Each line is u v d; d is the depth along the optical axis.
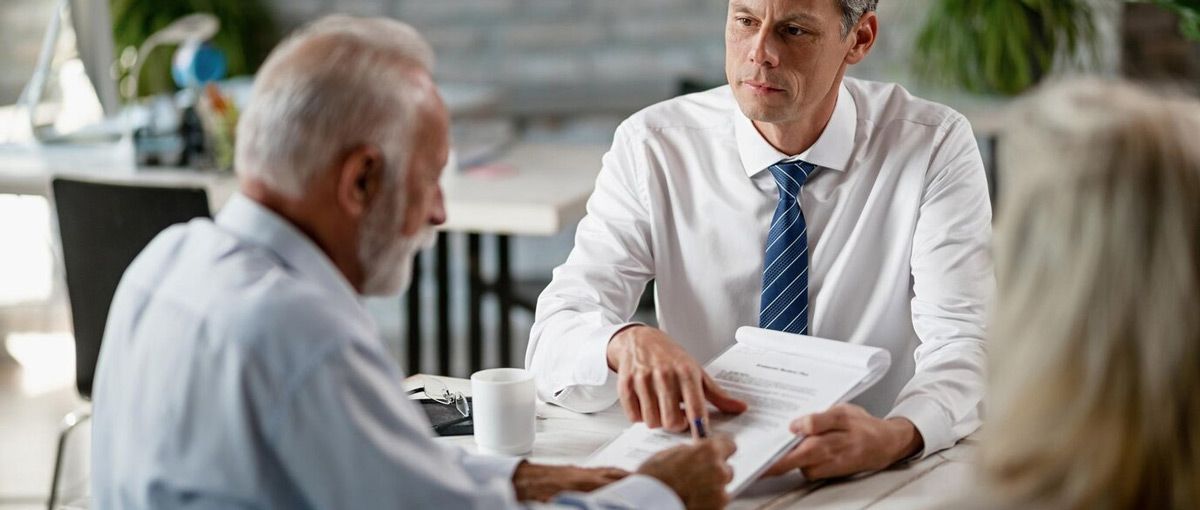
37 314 4.56
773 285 1.86
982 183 1.87
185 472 1.12
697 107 1.98
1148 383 0.84
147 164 3.25
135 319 1.21
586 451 1.58
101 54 3.52
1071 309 0.86
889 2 4.97
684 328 1.96
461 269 4.97
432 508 1.12
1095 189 0.86
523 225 2.93
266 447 1.10
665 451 1.36
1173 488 0.85
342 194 1.16
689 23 5.29
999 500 0.89
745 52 1.72
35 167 3.25
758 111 1.73
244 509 1.10
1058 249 0.87
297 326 1.10
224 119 3.25
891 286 1.88
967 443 1.59
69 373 4.08
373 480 1.10
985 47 4.17
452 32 5.39
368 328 1.18
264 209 1.18
